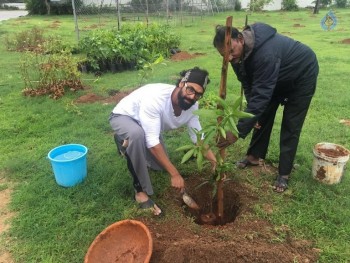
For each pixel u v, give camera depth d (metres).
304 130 4.78
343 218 3.02
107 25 18.27
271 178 3.66
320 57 9.60
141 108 2.86
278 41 2.90
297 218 3.03
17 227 2.99
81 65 8.28
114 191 3.42
